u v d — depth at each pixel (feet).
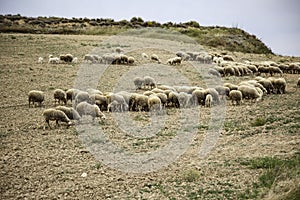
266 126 57.36
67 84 94.58
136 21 248.52
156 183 39.78
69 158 47.19
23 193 37.81
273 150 45.68
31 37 173.88
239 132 55.77
